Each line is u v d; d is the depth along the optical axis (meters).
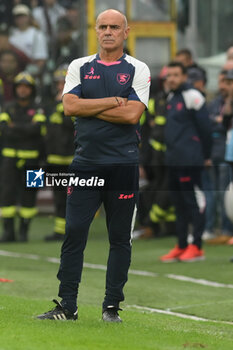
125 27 20.14
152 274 31.86
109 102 19.59
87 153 19.91
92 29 47.97
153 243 40.84
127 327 19.72
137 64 20.08
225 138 40.59
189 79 40.31
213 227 41.75
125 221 20.20
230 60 40.06
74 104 19.70
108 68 20.00
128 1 48.88
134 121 19.69
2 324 19.02
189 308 25.23
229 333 20.95
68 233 19.98
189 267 33.34
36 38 52.81
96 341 17.61
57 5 53.78
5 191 41.88
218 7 52.28
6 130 41.31
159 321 22.00
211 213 41.34
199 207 34.88
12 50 51.22
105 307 20.56
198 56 52.03
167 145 34.62
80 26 48.41
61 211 41.75
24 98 41.25
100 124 19.78
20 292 27.02
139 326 20.20
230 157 34.91
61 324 19.36
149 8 49.38
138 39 49.19
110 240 20.42
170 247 39.34
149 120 41.50
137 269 33.09
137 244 40.59
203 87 40.97
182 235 35.12
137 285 29.20
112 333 18.69
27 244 40.97
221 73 40.06
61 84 40.44
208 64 51.38
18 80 41.12
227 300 26.52
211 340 19.06
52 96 50.09
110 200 20.12
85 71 20.06
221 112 40.59
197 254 35.06
